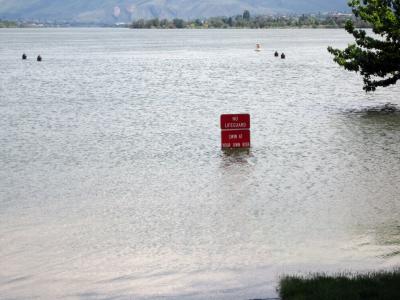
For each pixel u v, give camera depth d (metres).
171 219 19.56
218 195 22.39
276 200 21.52
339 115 40.88
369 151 29.31
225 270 14.67
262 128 36.44
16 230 18.59
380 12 41.88
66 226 18.97
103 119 41.03
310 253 15.95
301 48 144.88
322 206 20.59
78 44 187.38
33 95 55.44
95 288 13.63
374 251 15.98
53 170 26.78
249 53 124.12
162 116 42.03
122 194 22.78
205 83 64.25
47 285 13.98
